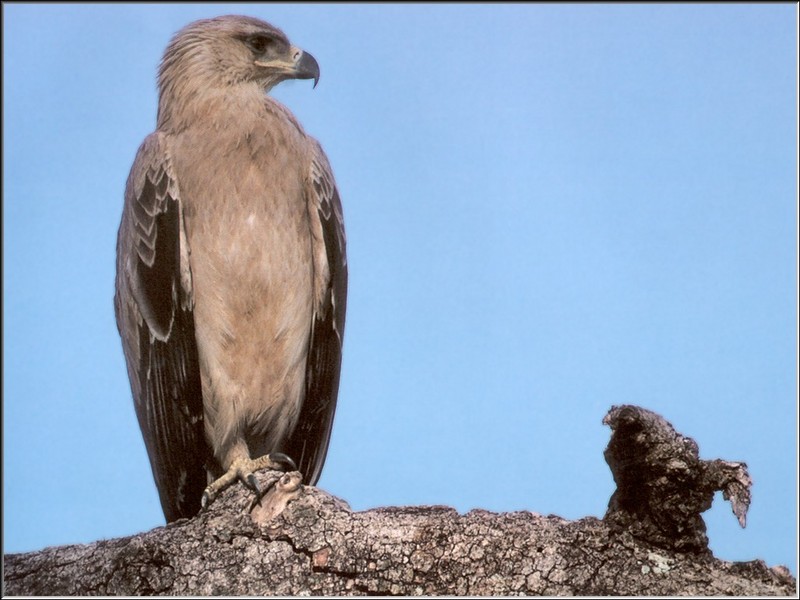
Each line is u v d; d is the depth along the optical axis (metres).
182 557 7.28
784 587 6.76
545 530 7.01
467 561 6.96
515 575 6.86
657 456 6.83
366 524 7.24
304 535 7.24
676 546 6.88
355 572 7.05
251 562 7.20
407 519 7.25
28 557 7.67
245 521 7.38
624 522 6.98
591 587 6.76
